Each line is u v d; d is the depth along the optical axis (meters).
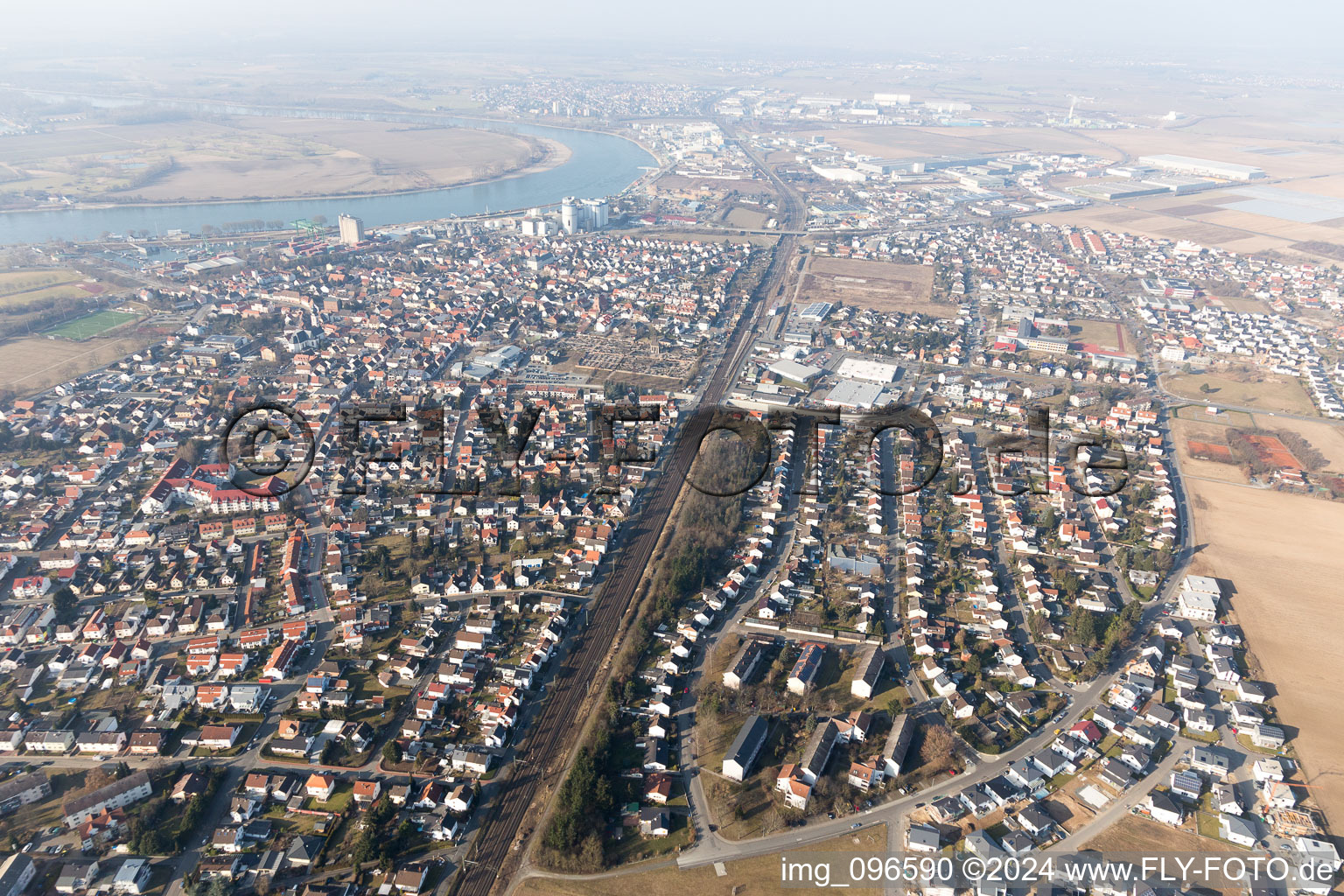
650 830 148.38
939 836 145.25
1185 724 175.25
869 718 171.00
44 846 145.25
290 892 137.88
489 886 139.50
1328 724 173.50
